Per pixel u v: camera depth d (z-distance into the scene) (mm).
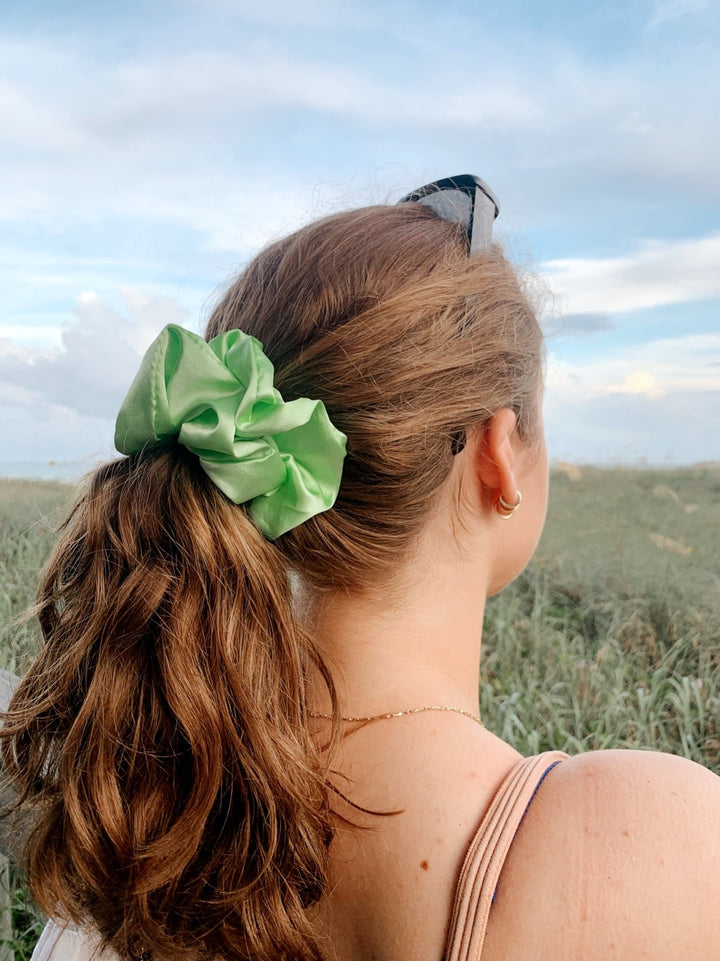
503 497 990
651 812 750
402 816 825
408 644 956
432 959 765
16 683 1511
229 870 878
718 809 759
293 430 912
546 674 3117
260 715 884
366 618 966
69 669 984
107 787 924
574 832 749
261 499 942
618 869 725
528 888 734
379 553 949
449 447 958
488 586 1076
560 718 2652
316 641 980
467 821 791
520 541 1086
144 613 911
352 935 854
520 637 3607
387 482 933
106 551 976
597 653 3096
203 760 879
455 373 950
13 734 1080
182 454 980
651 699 2568
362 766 882
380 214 1036
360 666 948
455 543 989
